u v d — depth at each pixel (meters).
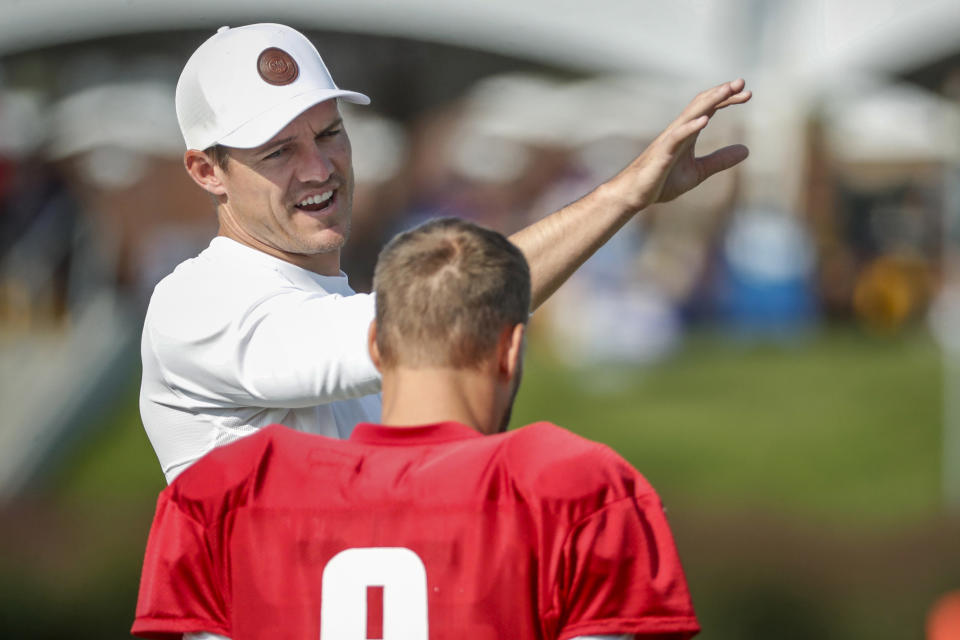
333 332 8.02
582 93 65.19
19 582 36.00
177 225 57.12
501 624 6.89
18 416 45.41
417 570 6.97
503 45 66.69
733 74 63.00
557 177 62.31
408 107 68.81
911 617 34.22
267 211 9.07
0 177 53.84
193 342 8.54
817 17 62.34
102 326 51.44
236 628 7.21
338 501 7.15
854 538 37.75
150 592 7.41
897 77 63.94
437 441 7.21
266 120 8.88
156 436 9.15
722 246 56.91
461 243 7.38
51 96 63.19
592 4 65.31
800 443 43.56
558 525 6.95
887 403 46.41
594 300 52.12
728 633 34.69
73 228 54.00
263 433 7.54
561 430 7.35
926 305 58.88
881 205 62.16
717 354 52.59
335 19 66.56
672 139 8.93
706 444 43.84
